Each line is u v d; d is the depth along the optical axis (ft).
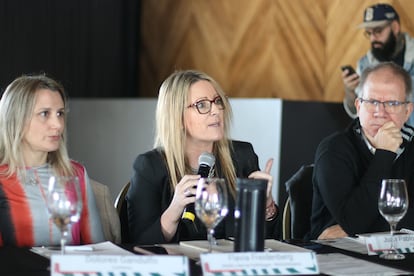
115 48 44.98
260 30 38.50
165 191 19.16
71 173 18.69
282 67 37.35
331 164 21.17
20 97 18.02
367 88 21.48
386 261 15.21
